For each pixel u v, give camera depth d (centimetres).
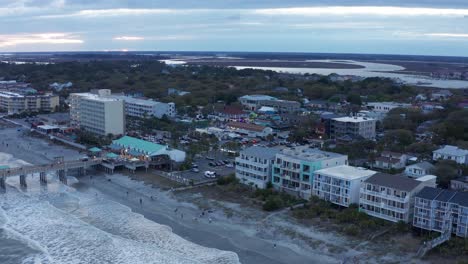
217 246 10131
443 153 16588
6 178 15550
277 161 13688
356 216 11144
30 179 15700
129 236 10744
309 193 12862
